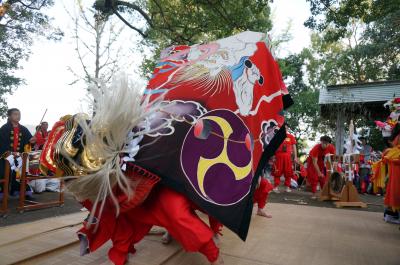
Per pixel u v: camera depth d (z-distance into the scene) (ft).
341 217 14.25
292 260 8.55
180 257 8.80
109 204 6.42
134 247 9.06
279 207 16.57
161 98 6.91
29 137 17.65
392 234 11.41
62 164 6.17
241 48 9.47
